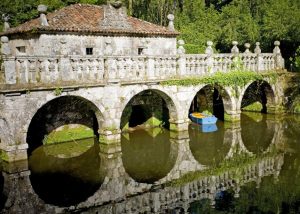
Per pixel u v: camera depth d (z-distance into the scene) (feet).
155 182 48.24
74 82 55.42
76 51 66.23
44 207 40.81
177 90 68.23
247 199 42.14
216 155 59.06
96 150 61.31
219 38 109.40
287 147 61.77
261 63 83.51
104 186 46.88
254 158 56.90
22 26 68.39
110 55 58.54
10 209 40.42
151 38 76.95
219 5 133.28
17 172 51.03
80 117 67.21
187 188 46.09
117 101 60.29
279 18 94.17
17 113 50.65
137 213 39.29
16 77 49.96
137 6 117.19
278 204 40.52
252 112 92.02
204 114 81.87
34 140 62.95
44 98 52.65
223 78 74.18
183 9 120.78
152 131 73.92
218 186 46.47
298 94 86.48
